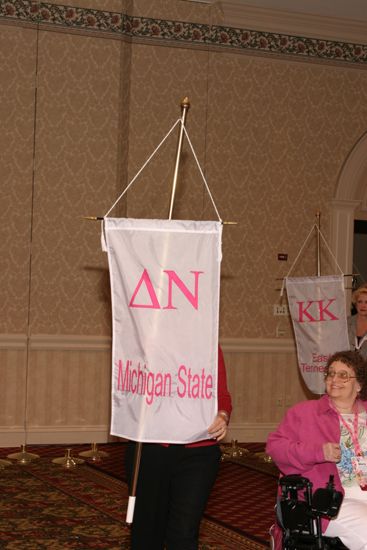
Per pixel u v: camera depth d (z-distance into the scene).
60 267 8.94
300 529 3.59
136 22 9.16
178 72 9.31
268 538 5.66
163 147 9.25
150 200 9.18
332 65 9.90
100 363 9.05
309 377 7.73
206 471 3.68
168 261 3.64
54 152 8.91
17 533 5.56
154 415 3.58
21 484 7.05
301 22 9.70
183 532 3.61
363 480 3.99
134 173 9.14
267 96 9.68
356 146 9.95
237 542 5.53
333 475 3.69
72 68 8.95
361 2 9.31
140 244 3.64
